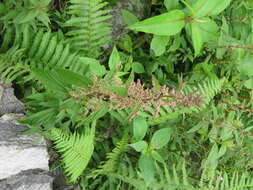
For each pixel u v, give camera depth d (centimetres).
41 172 56
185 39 73
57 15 60
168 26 51
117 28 68
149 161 57
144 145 56
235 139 74
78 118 54
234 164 75
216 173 73
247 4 70
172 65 71
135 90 45
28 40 53
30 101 54
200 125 67
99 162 65
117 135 65
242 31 73
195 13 51
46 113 51
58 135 51
